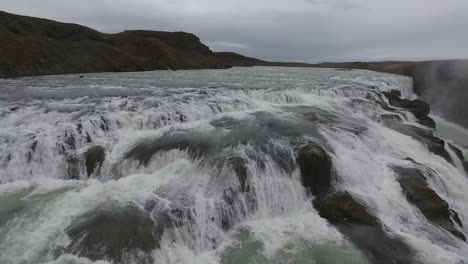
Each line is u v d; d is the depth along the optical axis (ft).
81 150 40.75
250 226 31.63
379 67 288.92
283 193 35.27
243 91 74.18
